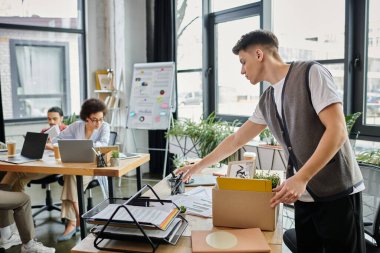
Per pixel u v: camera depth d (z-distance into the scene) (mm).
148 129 5148
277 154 3465
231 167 1614
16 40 5277
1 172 3395
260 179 1401
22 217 2723
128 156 3045
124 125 5531
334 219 1398
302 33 3881
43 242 3098
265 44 1438
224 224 1427
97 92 5609
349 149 1419
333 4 3566
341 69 3533
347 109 3453
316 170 1246
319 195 1391
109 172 2572
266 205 1377
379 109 3324
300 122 1377
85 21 5723
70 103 5812
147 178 5289
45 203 4062
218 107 5086
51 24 5508
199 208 1644
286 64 1457
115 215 1330
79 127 3555
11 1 5219
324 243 1451
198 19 5078
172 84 4914
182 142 4645
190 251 1245
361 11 3336
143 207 1431
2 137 5059
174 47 5152
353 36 3410
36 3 5375
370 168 1925
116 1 5504
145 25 5594
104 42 5828
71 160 2803
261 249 1204
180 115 5484
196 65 5188
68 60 5715
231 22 4758
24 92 5398
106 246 1287
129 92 5523
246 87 4633
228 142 1788
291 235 1929
